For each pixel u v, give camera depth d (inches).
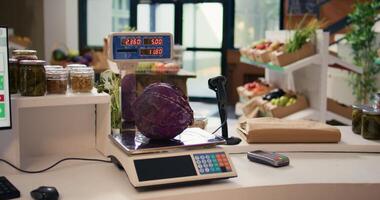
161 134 62.1
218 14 321.1
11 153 65.4
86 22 331.6
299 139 77.2
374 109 82.0
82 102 69.1
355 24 201.8
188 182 59.5
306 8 292.4
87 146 78.7
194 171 59.1
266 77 221.1
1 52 60.1
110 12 332.5
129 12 331.0
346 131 88.4
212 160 60.9
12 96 65.7
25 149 73.9
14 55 68.9
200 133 67.8
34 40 302.2
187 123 63.1
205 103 319.0
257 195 59.8
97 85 77.5
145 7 328.2
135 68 76.6
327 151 77.8
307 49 156.4
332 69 206.4
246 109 190.9
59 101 67.3
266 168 68.1
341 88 204.2
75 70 70.9
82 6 326.0
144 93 63.3
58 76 68.3
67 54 258.7
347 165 70.4
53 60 252.8
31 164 69.2
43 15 298.8
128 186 58.9
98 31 334.6
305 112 159.6
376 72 196.9
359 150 78.2
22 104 64.6
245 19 321.7
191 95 331.3
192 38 329.1
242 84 320.8
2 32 60.0
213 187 58.9
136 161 58.0
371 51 195.9
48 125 75.3
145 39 72.8
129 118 74.9
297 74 175.3
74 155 74.8
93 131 78.7
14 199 53.8
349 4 277.1
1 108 60.7
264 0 315.0
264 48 187.3
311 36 157.8
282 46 166.6
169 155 59.6
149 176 57.1
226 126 78.9
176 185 58.8
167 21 328.5
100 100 70.5
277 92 178.1
